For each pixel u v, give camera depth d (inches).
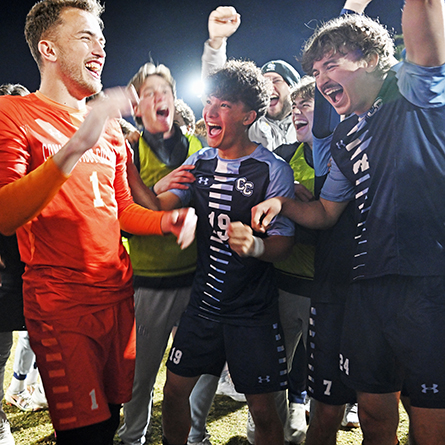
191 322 65.7
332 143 62.4
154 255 71.6
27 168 52.5
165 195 68.5
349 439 78.3
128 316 59.6
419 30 49.1
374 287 56.6
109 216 57.1
